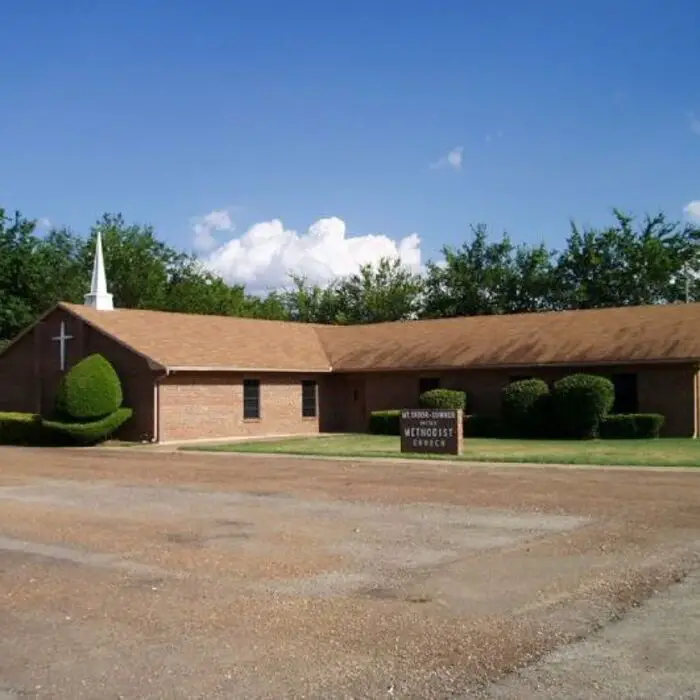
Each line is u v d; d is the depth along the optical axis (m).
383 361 36.53
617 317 34.09
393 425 34.50
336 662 6.52
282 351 36.91
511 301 60.28
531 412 30.83
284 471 20.72
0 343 52.03
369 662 6.51
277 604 8.23
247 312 70.06
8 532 12.31
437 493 16.16
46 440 31.25
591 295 57.16
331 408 37.97
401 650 6.79
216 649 6.89
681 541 11.02
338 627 7.44
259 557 10.42
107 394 30.78
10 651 6.90
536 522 12.68
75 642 7.13
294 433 36.03
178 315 36.69
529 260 59.91
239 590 8.80
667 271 55.34
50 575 9.57
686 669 6.25
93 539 11.71
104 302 38.16
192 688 6.04
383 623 7.54
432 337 37.69
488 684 6.01
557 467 20.56
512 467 20.84
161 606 8.22
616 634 7.11
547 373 32.53
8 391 35.78
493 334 35.94
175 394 31.67
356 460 23.38
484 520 12.94
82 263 65.19
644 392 30.61
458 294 62.00
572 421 29.77
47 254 59.66
